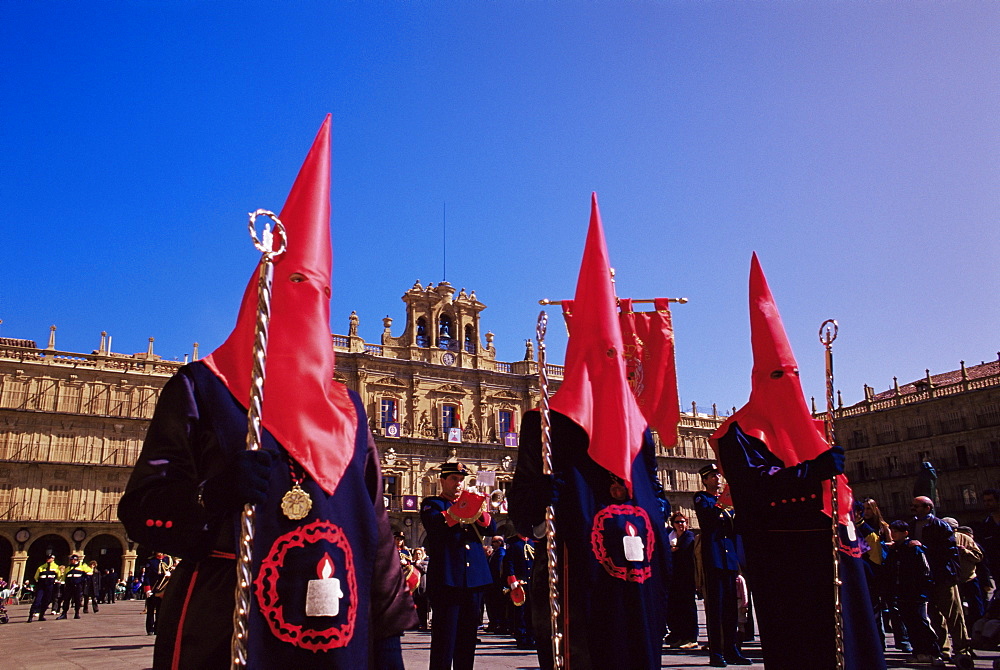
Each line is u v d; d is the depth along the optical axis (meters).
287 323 4.48
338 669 3.91
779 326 7.21
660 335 9.40
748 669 10.78
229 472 3.65
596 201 7.24
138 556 53.03
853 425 70.06
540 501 6.18
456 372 63.09
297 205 4.81
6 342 53.22
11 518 49.78
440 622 8.89
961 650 10.88
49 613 33.03
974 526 60.66
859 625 6.27
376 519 4.54
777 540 6.43
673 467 72.25
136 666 11.95
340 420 4.50
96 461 52.81
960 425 63.03
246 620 3.55
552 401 6.54
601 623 5.75
